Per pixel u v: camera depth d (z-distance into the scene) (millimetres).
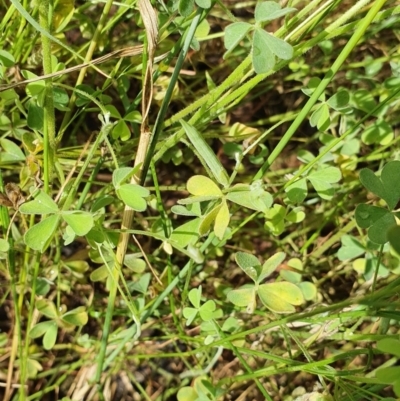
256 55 120
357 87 233
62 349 220
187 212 153
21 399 188
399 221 164
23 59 190
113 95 239
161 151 168
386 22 201
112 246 158
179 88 230
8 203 150
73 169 163
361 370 150
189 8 133
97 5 222
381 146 223
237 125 200
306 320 161
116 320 226
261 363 209
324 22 217
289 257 230
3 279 219
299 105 250
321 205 226
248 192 137
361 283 211
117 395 217
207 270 221
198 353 216
